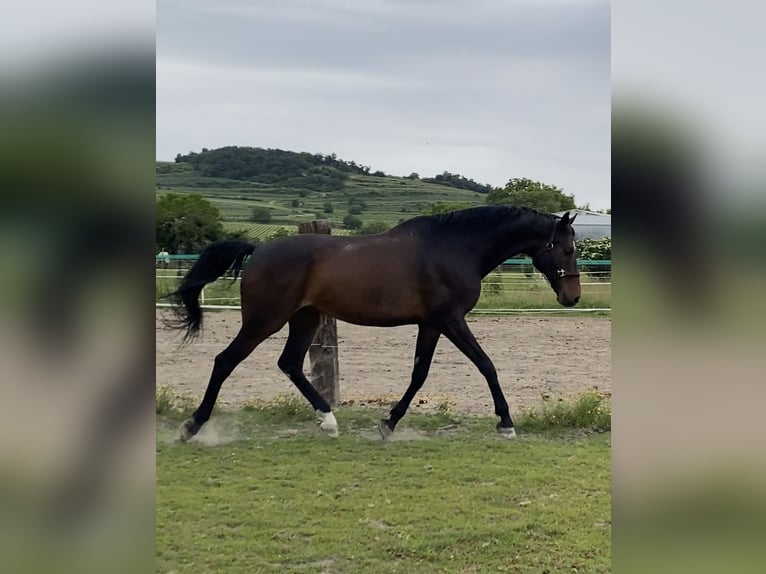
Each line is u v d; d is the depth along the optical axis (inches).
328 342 269.4
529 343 401.7
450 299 231.5
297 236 234.7
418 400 277.0
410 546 147.1
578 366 340.8
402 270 229.8
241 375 321.1
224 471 193.5
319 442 221.6
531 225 241.3
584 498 175.0
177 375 320.8
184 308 237.9
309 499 173.0
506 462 202.1
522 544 149.3
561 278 244.8
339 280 228.2
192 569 137.2
